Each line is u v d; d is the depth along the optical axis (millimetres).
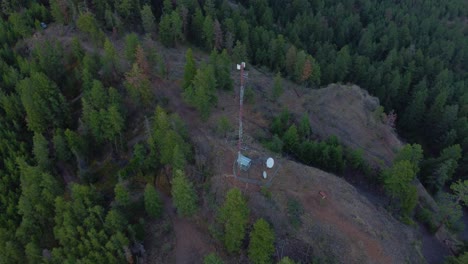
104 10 100438
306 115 75875
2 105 77875
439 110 100688
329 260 50781
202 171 62125
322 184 59031
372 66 111375
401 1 165750
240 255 52844
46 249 58469
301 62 94625
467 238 79562
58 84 83625
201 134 68500
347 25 136000
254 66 105562
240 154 59781
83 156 71500
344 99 91688
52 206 61719
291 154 72312
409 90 114812
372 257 51500
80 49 84500
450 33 143125
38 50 81438
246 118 76312
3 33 94188
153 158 65000
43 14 99375
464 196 66312
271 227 53062
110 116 67062
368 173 74312
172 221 60719
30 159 72562
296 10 140000
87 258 52094
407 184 63531
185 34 104562
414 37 142375
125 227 55938
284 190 57156
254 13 128000
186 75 74625
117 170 71062
